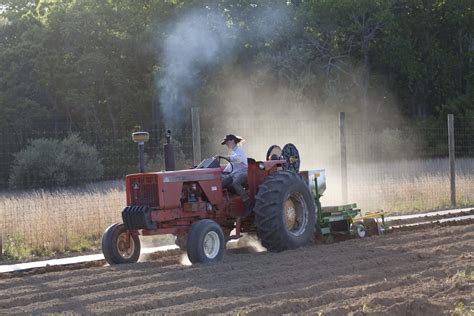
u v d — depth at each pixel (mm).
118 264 12648
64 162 27344
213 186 13180
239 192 13547
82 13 49375
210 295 9820
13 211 17703
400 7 55281
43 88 48188
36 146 28109
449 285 10148
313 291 10055
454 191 22375
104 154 27688
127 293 10000
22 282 11266
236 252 14031
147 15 51812
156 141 34031
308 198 13977
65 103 47062
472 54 55125
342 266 11859
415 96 55656
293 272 11320
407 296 9398
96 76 48156
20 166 27859
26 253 15430
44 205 17641
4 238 16188
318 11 51625
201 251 12242
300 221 13906
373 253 13000
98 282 11078
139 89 49656
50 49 49125
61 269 12898
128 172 26438
